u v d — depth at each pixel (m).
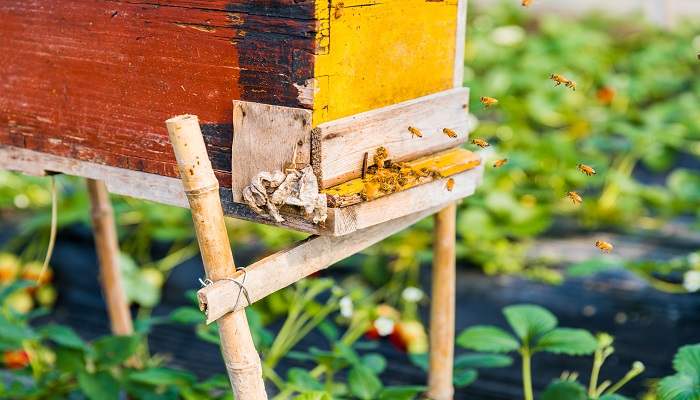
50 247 2.54
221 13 1.85
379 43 1.95
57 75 2.14
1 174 5.61
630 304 4.11
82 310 4.48
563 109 6.32
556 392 2.65
